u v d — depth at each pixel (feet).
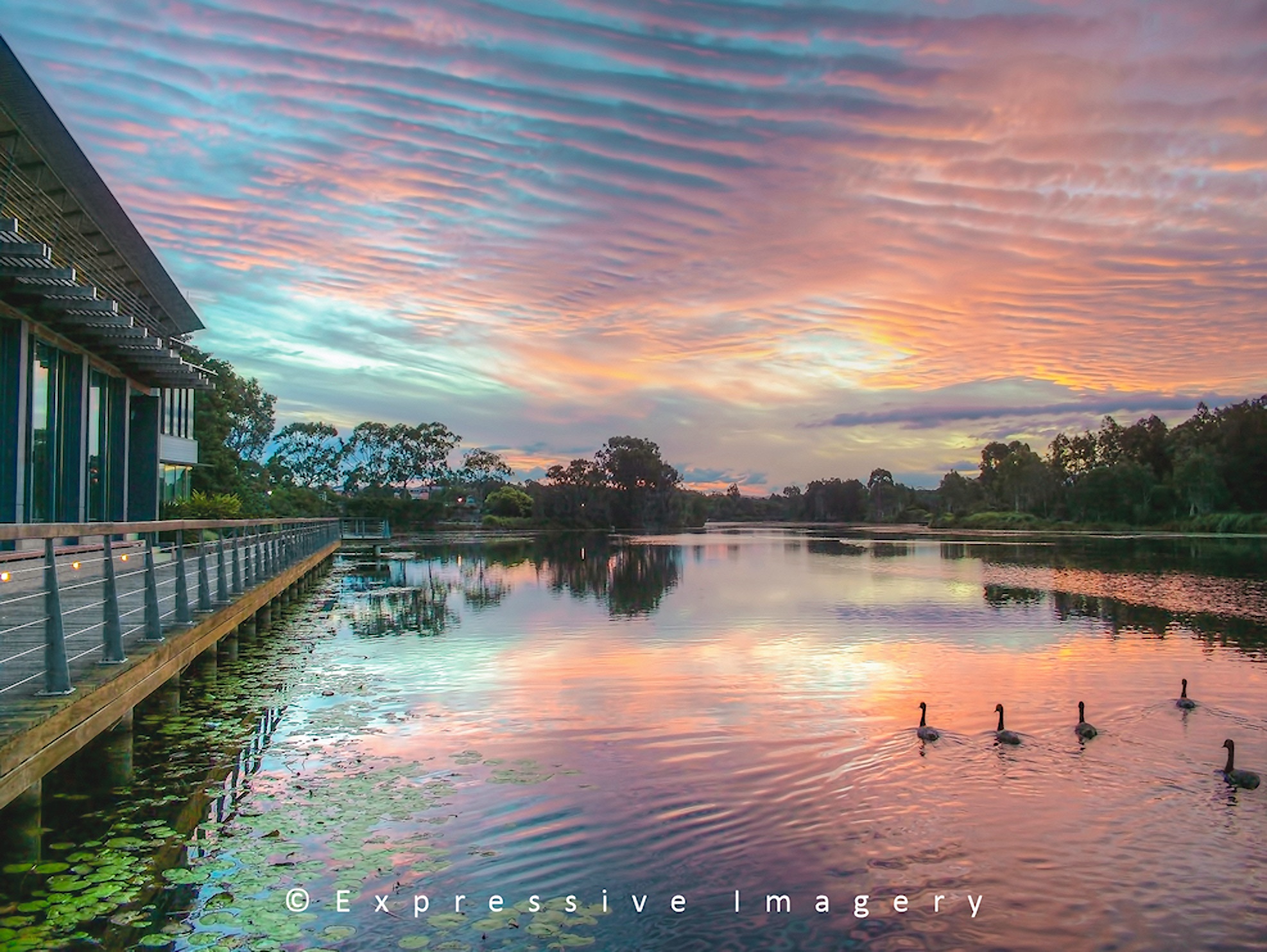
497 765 26.99
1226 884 19.74
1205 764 27.89
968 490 416.05
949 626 59.88
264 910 17.34
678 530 333.21
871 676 41.91
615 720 32.83
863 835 22.15
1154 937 17.57
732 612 68.49
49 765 18.39
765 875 19.79
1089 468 349.41
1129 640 53.57
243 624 52.01
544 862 20.15
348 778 25.45
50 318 47.75
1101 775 26.76
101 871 18.56
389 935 16.69
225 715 32.53
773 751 28.78
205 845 20.44
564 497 319.68
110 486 63.52
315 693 36.99
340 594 83.05
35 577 43.68
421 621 62.59
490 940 16.70
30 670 23.12
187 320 81.97
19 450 45.14
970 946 17.06
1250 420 261.44
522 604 74.23
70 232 54.13
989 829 22.53
